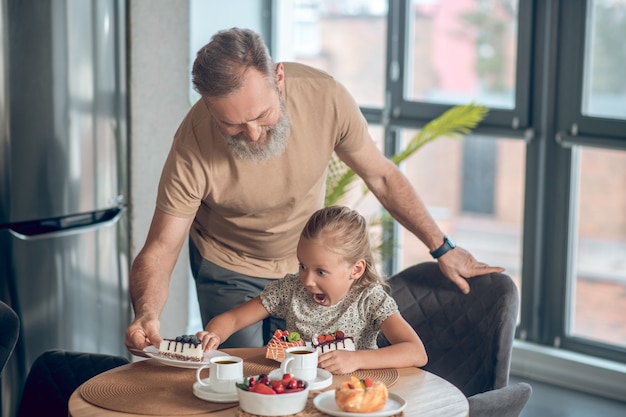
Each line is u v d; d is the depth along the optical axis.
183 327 3.86
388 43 4.25
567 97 3.78
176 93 3.64
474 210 4.20
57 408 2.18
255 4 4.60
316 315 2.13
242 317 2.19
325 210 2.09
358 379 1.83
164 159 3.62
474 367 2.29
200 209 2.49
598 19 3.67
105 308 3.25
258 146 2.08
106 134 3.15
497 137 3.97
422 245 4.34
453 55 4.09
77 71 3.01
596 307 3.88
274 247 2.50
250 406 1.65
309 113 2.28
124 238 3.32
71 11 2.96
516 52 3.89
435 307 2.38
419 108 4.21
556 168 3.86
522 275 4.00
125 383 1.86
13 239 2.92
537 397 3.71
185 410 1.71
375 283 2.13
